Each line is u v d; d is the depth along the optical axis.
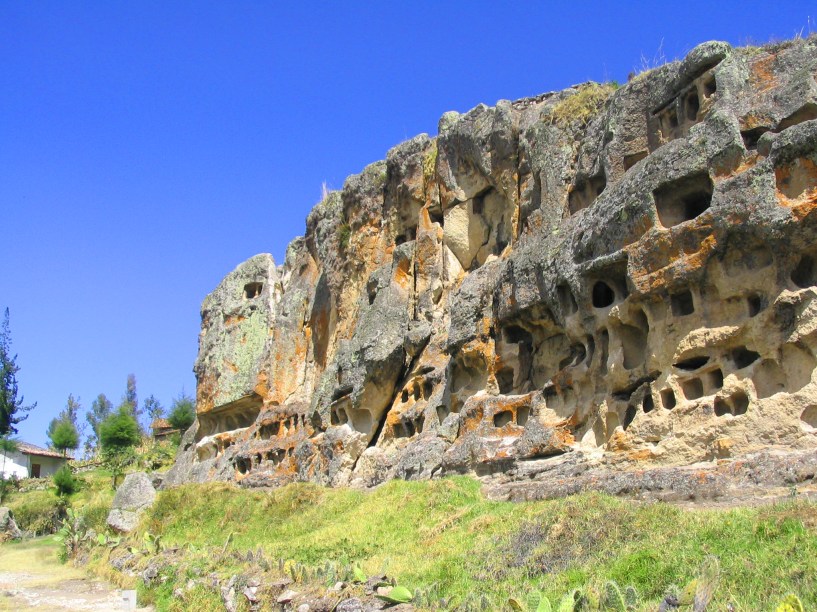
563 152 26.48
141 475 39.78
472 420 26.73
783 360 18.67
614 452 21.28
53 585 28.80
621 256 21.81
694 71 22.38
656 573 13.25
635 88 24.30
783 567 12.23
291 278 47.22
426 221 34.22
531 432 24.06
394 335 33.22
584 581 14.01
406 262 34.75
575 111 26.88
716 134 20.28
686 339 20.25
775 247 18.72
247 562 22.33
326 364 40.22
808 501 14.59
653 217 21.08
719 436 19.02
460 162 32.81
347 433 33.97
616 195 22.42
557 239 24.97
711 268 19.94
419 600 14.59
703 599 10.84
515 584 15.04
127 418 67.81
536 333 26.00
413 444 29.52
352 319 37.84
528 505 19.77
